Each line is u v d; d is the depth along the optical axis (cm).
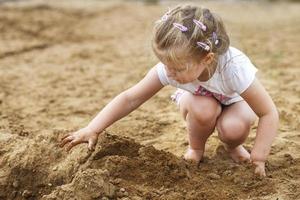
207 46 216
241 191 224
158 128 285
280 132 275
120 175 227
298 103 311
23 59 432
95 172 216
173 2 817
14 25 562
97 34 546
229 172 233
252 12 746
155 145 267
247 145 261
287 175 235
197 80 229
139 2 814
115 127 285
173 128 284
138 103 234
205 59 218
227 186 227
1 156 245
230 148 246
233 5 820
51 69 397
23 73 384
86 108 318
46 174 237
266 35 539
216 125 240
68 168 234
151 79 232
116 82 364
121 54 448
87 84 360
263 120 229
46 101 329
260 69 385
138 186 224
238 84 225
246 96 227
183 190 223
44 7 679
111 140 237
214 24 219
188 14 218
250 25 613
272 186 225
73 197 212
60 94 341
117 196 217
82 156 234
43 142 245
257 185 225
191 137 243
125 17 654
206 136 242
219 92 231
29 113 309
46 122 298
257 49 461
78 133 232
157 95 331
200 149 245
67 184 220
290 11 764
